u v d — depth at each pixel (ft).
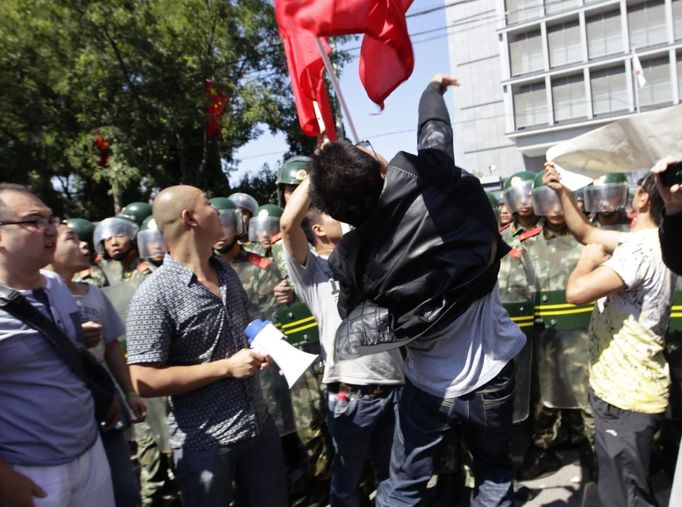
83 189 75.56
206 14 57.82
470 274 7.15
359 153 7.30
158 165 66.54
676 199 6.21
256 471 9.59
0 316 7.68
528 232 16.01
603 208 15.69
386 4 9.22
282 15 9.64
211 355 8.95
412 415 8.00
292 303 13.23
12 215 7.97
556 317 13.71
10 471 7.50
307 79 11.41
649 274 9.04
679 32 114.21
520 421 13.19
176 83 59.98
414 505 8.14
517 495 13.34
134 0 55.93
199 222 9.03
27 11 54.90
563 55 124.67
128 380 10.82
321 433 13.39
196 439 8.82
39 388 7.88
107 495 8.75
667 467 13.33
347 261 7.43
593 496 12.89
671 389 12.76
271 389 12.67
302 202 9.98
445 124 7.83
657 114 7.02
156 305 8.66
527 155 134.51
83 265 10.50
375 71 9.68
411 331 7.18
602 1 118.21
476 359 7.60
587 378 13.39
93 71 56.39
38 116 58.23
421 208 7.05
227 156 73.92
